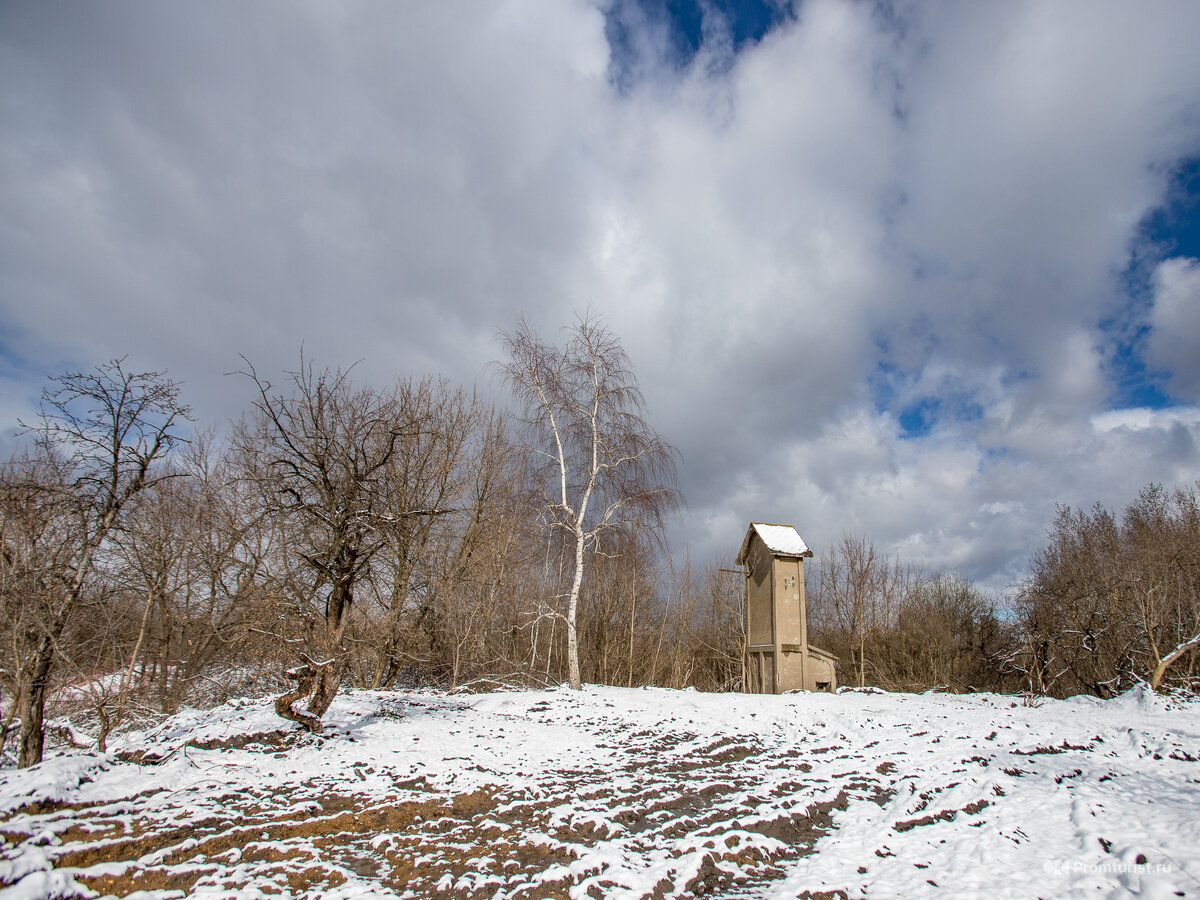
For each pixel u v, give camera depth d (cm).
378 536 1549
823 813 975
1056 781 1059
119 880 655
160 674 1791
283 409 1435
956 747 1345
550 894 669
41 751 1035
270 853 752
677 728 1609
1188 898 619
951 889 688
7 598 996
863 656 3541
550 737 1492
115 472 1206
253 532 2028
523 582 3028
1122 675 2433
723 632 3744
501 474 2956
